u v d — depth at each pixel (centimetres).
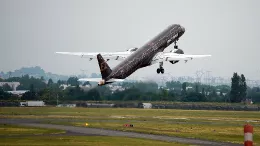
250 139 7594
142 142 14388
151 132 17425
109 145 13512
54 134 16450
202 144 14550
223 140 15675
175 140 15338
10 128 18175
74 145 13450
